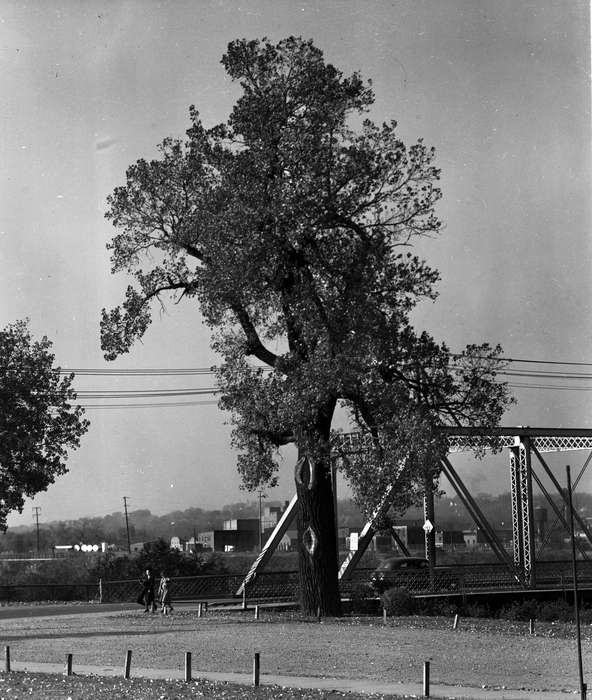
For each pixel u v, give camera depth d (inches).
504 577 2197.3
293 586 2063.2
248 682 837.8
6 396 2009.1
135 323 1520.7
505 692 765.9
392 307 1421.0
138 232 1512.1
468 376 1453.0
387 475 1400.1
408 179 1434.5
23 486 2004.2
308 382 1371.8
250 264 1380.4
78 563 3164.4
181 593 2137.1
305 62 1434.5
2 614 1759.4
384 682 834.2
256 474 1567.4
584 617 1731.1
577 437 2145.7
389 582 2004.2
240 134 1437.0
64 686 801.6
